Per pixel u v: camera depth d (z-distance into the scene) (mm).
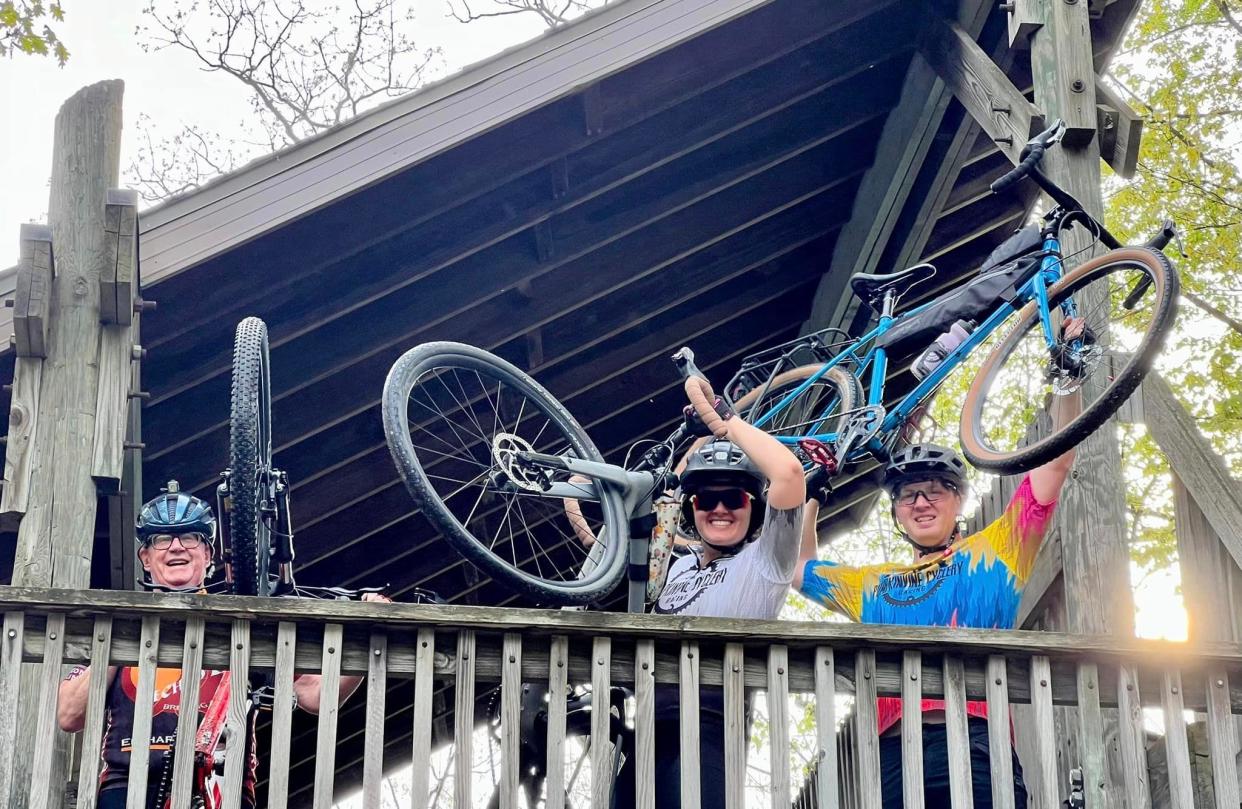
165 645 4316
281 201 6113
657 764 4605
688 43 7125
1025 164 5484
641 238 7750
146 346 6613
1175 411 5477
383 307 7258
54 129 5625
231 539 4891
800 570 5418
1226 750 4484
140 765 4176
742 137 7742
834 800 4309
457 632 4418
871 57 7664
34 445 5289
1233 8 13641
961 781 4387
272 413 7328
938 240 8711
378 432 7746
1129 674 4543
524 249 7406
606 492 5430
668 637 4434
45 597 4258
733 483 5102
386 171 6238
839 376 5902
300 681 4734
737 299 8430
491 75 6457
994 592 4996
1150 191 13258
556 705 4375
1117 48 7664
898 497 5305
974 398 5445
